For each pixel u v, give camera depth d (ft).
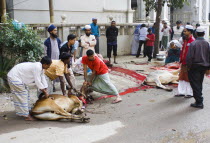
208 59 18.54
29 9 39.50
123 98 21.27
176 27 44.39
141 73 29.07
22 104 16.17
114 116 17.48
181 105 19.56
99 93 22.56
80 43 28.53
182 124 16.14
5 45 23.20
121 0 49.01
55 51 21.49
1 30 23.22
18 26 23.29
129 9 50.03
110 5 47.73
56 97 17.06
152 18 54.90
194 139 14.21
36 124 16.02
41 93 17.66
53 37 21.30
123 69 30.86
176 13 65.82
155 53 39.29
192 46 18.29
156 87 24.13
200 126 15.84
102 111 18.42
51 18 37.88
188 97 21.33
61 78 17.90
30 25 29.68
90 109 18.81
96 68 19.53
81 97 19.31
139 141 13.94
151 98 21.27
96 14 46.24
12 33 22.75
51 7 37.60
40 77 15.85
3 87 21.94
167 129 15.43
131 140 14.05
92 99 20.83
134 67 32.24
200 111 18.30
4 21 24.89
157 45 39.14
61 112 16.22
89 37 28.60
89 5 45.14
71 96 17.89
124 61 36.19
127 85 25.11
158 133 14.90
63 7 42.42
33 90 23.00
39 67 15.58
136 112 18.21
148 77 24.91
